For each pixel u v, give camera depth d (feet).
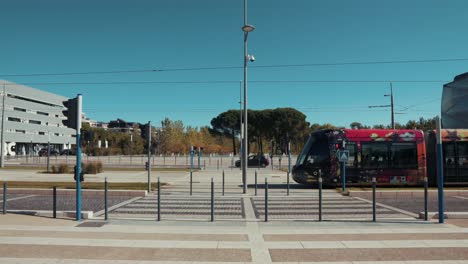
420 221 34.71
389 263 21.15
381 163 69.41
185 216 39.01
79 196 34.96
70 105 35.32
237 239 27.07
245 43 64.18
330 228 31.17
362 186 71.05
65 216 36.60
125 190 57.72
